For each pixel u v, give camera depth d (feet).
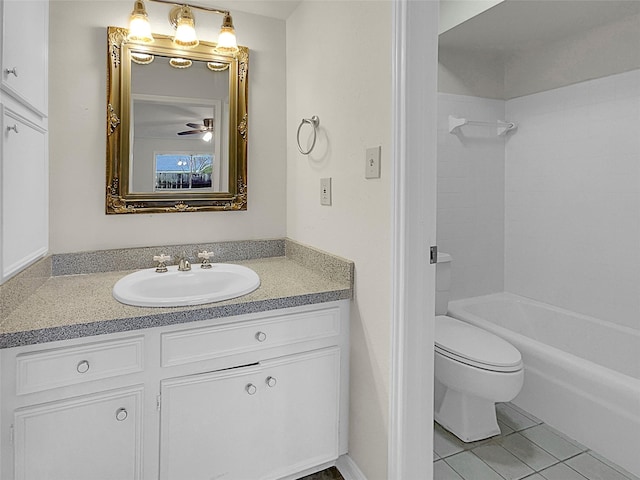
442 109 8.77
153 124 6.20
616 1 6.66
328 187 5.74
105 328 3.96
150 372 4.26
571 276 8.49
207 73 6.50
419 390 4.48
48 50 5.24
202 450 4.56
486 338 6.72
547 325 8.79
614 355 7.71
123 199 6.06
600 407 6.00
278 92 7.10
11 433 3.66
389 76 4.37
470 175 9.23
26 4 4.20
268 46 6.97
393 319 4.44
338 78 5.40
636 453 5.58
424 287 4.41
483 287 9.55
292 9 6.66
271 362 4.85
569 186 8.42
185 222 6.58
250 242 6.97
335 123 5.51
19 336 3.60
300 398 5.07
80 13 5.71
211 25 6.54
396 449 4.52
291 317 4.94
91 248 5.97
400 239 4.30
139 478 4.28
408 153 4.21
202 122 6.51
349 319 5.33
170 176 6.35
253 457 4.84
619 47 7.41
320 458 5.27
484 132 9.32
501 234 9.66
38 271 4.99
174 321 4.26
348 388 5.42
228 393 4.63
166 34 6.23
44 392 3.80
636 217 7.41
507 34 8.02
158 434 4.34
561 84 8.40
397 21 4.18
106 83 5.89
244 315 4.68
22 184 4.22
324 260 5.79
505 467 5.81
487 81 9.24
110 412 4.09
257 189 7.06
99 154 5.92
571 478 5.57
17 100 4.04
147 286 5.39
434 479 5.56
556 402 6.63
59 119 5.65
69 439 3.92
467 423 6.40
